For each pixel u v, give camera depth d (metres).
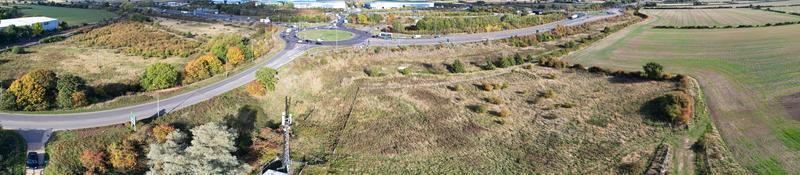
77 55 121.44
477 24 163.88
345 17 183.12
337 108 85.06
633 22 197.75
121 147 60.44
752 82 99.75
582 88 98.62
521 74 109.38
